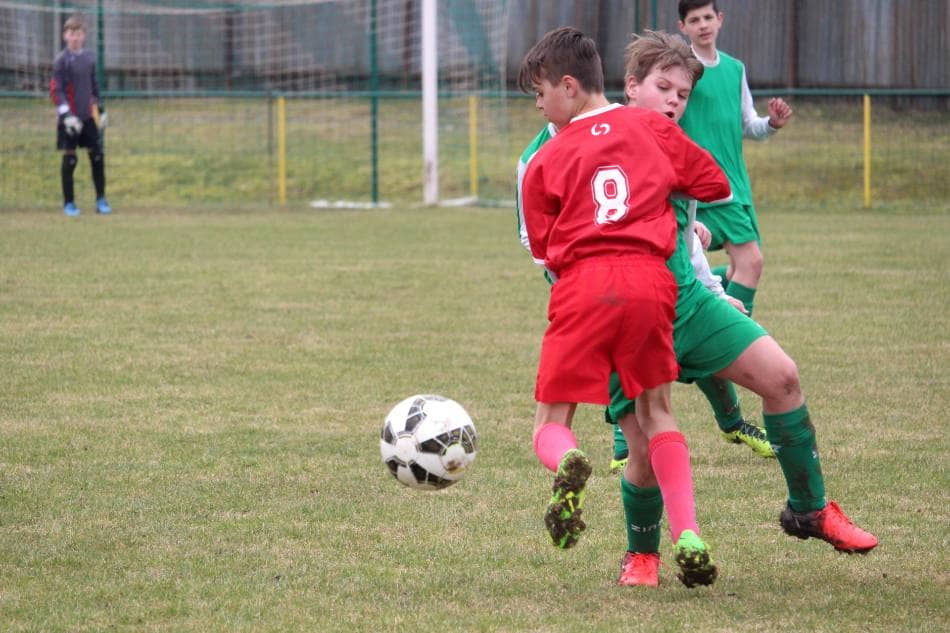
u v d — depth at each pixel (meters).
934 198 64.81
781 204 64.06
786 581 14.23
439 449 14.50
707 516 16.81
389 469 14.83
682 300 14.22
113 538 15.82
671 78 15.12
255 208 63.59
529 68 14.00
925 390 24.34
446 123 73.50
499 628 12.68
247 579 14.27
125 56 88.88
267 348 28.72
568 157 13.49
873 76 78.62
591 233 13.21
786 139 73.31
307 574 14.47
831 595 13.70
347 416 22.61
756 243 24.12
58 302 34.94
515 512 17.05
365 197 68.25
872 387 24.62
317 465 19.44
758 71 80.44
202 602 13.48
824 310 33.59
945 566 14.69
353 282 38.84
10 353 28.03
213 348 28.72
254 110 84.75
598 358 13.28
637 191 13.34
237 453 20.11
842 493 17.77
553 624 12.79
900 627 12.64
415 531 16.19
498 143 73.81
